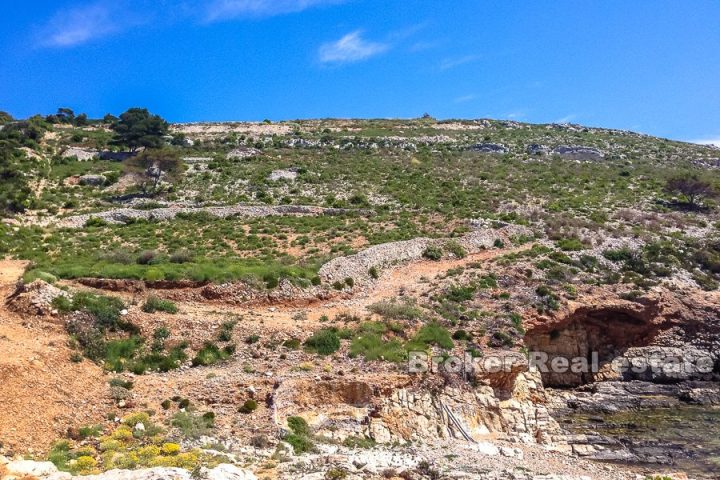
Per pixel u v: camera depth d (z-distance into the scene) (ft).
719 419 137.59
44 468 65.77
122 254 164.25
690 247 212.02
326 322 132.46
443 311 148.25
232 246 194.70
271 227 219.41
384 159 354.54
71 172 289.74
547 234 220.02
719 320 172.24
